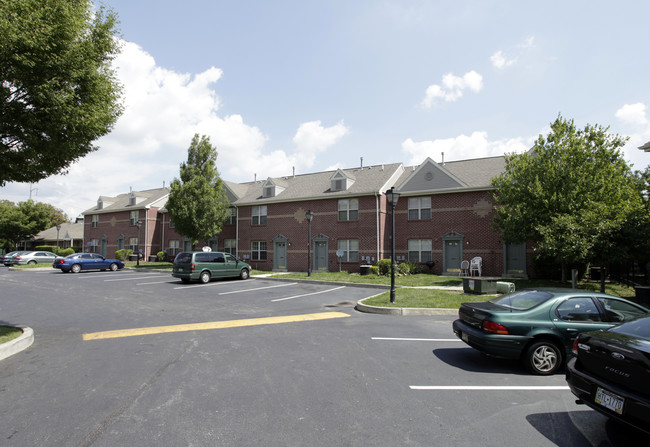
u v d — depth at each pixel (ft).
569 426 14.16
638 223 41.19
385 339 27.02
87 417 14.48
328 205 86.33
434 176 76.33
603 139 50.85
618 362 12.94
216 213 94.32
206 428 13.56
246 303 43.98
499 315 20.44
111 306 41.47
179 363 21.21
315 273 79.30
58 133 26.45
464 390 17.62
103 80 27.91
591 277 64.13
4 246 168.96
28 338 25.43
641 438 13.34
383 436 13.10
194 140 95.55
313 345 25.16
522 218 52.31
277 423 13.98
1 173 25.81
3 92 22.95
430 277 67.56
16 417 14.49
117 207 133.28
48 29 23.12
